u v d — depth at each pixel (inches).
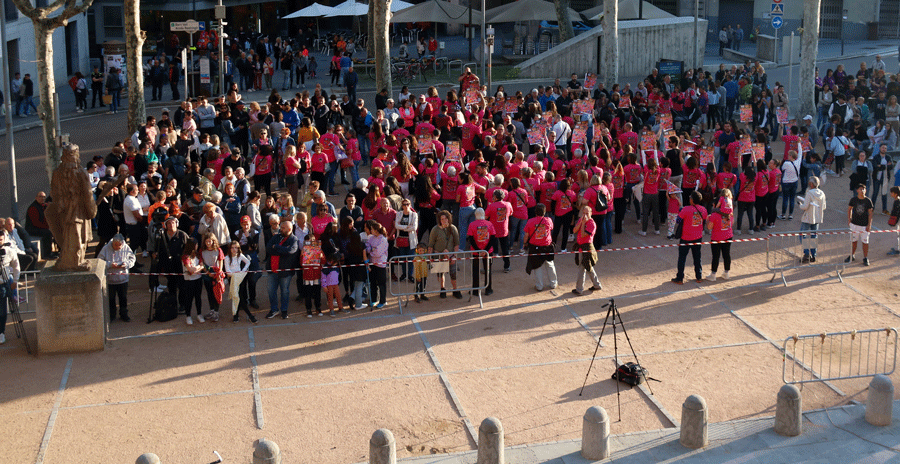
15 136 1198.3
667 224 816.3
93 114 1352.1
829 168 1008.2
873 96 1258.6
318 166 855.1
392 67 1517.0
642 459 418.9
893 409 471.5
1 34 804.6
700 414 426.9
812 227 706.8
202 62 1339.8
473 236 624.4
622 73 1614.2
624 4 1690.5
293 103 1001.5
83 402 476.4
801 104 1193.4
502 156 760.3
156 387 494.9
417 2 2263.8
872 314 605.3
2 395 482.9
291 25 2215.8
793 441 436.1
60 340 534.9
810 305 623.2
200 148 910.4
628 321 593.3
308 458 422.0
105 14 1897.1
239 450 429.1
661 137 1002.7
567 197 725.9
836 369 519.5
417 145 809.5
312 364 526.3
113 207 711.7
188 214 667.4
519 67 1610.5
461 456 421.7
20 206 904.3
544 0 1797.5
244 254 602.2
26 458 419.5
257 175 832.9
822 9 2082.9
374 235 607.2
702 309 616.1
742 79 1266.0
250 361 530.3
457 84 1523.1
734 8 2177.7
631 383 495.5
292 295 651.5
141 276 682.8
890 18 2043.6
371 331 577.9
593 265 638.5
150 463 354.6
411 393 489.7
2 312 550.0
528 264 650.8
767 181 788.6
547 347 550.6
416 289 625.9
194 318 600.7
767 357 536.1
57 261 545.3
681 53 1646.2
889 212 858.1
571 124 1008.2
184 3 1873.8
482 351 544.7
